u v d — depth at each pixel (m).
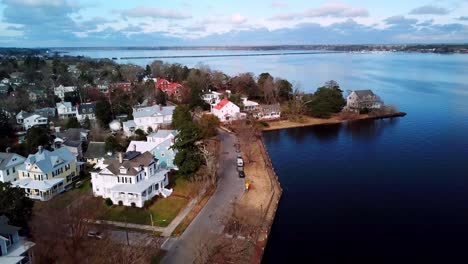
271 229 50.41
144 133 89.88
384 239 47.28
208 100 132.50
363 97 124.75
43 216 42.34
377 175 69.44
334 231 49.69
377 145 89.12
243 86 145.88
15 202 42.28
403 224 50.94
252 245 44.59
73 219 42.91
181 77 178.88
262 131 106.38
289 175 70.81
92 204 52.72
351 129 106.69
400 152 82.88
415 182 65.38
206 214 51.59
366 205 57.12
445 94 159.00
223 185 62.28
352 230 49.78
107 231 45.88
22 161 66.00
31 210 44.31
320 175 70.44
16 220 42.09
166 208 53.56
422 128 103.38
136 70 190.00
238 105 120.50
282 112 122.31
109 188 55.25
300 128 109.56
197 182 61.47
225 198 57.03
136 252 40.28
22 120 100.56
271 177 67.06
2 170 61.78
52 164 61.22
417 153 81.69
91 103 112.19
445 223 50.78
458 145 86.50
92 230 44.75
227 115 109.81
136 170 55.81
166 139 71.19
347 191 62.62
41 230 39.81
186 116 86.69
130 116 102.00
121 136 88.69
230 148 84.19
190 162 61.12
